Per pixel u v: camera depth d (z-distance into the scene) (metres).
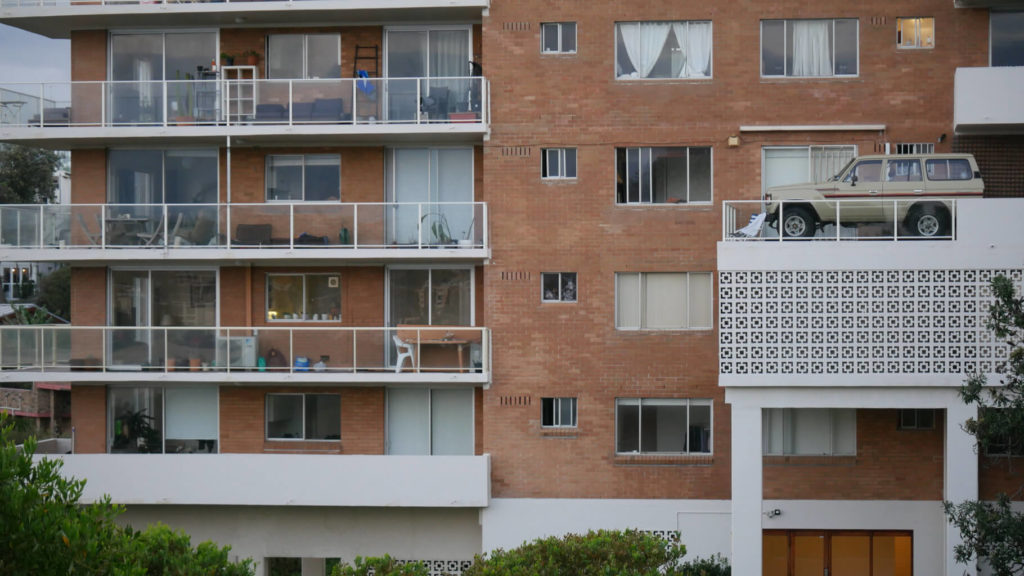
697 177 24.08
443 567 24.38
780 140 23.78
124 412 25.64
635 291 24.19
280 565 31.67
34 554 9.27
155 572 12.17
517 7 24.12
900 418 23.52
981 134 23.48
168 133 24.20
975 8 23.39
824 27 23.84
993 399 20.05
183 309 25.61
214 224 24.38
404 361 24.00
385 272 25.14
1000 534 17.95
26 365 24.55
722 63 23.84
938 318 20.47
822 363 20.62
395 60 25.38
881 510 23.47
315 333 24.20
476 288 25.08
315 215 24.22
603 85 24.03
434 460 23.64
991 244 20.38
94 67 25.80
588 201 24.11
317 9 24.14
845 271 20.59
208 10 24.25
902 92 23.55
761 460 20.86
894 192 21.09
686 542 23.78
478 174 25.25
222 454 24.12
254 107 24.34
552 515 24.02
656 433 24.14
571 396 24.09
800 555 23.73
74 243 24.45
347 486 23.70
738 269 20.78
